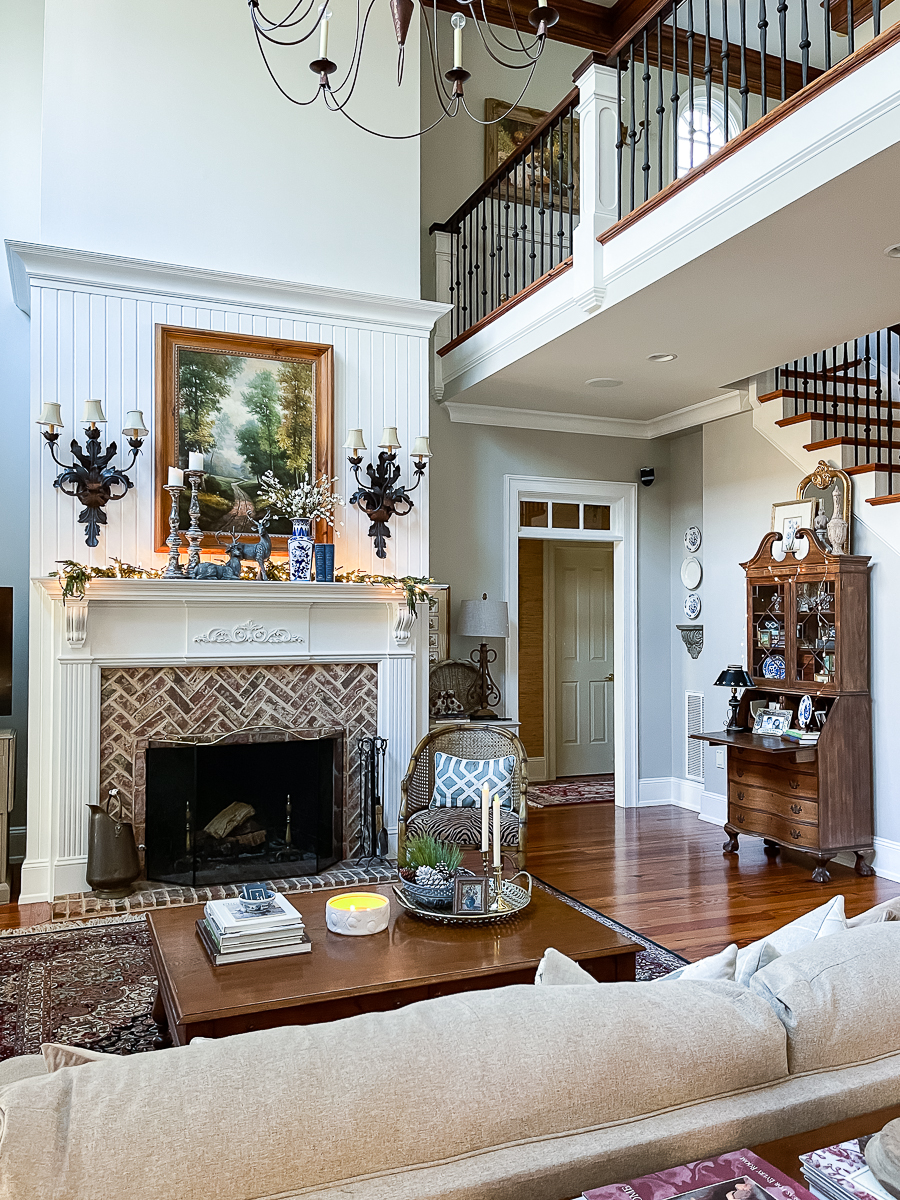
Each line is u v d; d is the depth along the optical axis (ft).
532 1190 3.28
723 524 20.77
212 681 15.29
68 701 14.17
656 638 23.04
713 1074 3.83
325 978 7.82
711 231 11.56
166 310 15.44
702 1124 3.64
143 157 15.55
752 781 17.47
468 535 20.68
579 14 22.52
